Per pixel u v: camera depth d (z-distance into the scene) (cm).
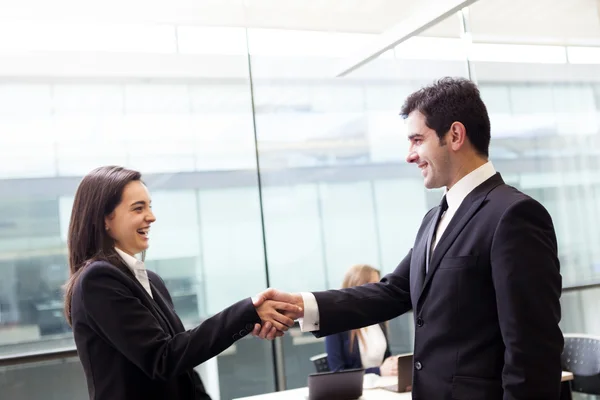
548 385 136
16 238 512
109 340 157
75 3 417
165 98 494
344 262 489
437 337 154
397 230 492
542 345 137
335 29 429
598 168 450
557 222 453
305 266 485
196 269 502
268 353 517
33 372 471
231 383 507
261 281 505
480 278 149
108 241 171
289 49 448
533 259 141
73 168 500
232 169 502
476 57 441
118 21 427
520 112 446
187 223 502
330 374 256
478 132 161
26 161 494
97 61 456
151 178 499
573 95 449
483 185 159
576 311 434
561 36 445
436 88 165
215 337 167
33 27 437
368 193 488
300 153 477
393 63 454
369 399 261
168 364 157
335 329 189
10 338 521
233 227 505
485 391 146
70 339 507
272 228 482
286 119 471
